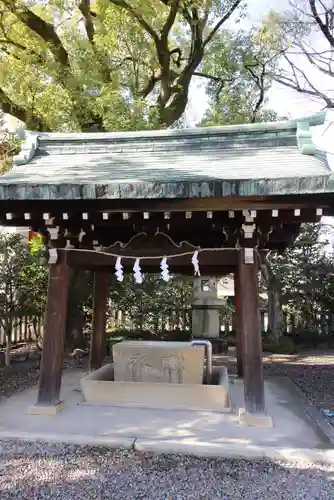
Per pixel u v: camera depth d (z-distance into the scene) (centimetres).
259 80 1248
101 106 857
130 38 1042
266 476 333
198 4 1018
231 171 440
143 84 1146
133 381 520
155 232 482
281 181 377
